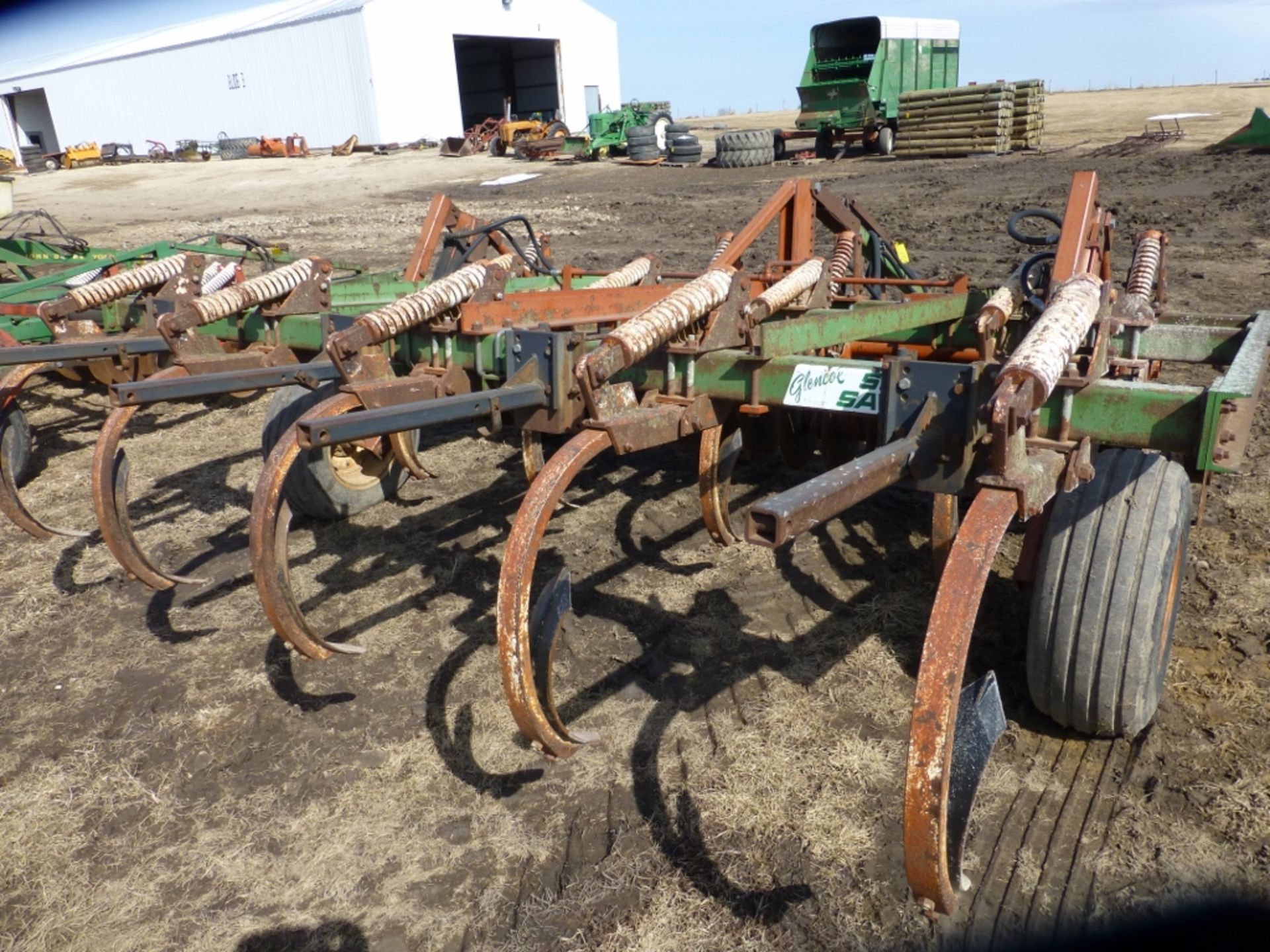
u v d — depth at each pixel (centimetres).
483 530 531
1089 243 385
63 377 872
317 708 383
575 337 344
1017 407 241
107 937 283
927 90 2572
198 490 607
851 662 394
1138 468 324
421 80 3928
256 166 3466
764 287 445
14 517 532
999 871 287
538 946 272
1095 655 315
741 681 387
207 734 371
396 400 372
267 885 299
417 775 342
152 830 323
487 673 401
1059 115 3650
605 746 352
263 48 4125
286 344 472
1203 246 1209
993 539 233
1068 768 327
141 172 3559
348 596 466
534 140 3139
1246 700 355
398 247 1605
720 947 269
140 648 433
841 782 327
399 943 276
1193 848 290
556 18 4438
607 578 474
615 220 1750
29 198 2866
